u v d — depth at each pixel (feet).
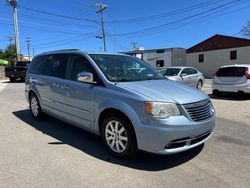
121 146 13.64
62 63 18.65
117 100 13.48
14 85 60.08
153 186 11.09
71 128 19.75
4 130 19.21
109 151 14.35
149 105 12.30
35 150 15.08
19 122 21.61
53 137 17.53
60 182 11.38
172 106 12.40
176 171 12.51
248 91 35.09
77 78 16.29
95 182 11.39
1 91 46.09
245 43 111.04
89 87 15.28
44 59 21.38
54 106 19.06
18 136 17.74
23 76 70.03
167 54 109.29
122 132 13.53
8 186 11.03
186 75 43.47
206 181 11.55
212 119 13.98
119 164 13.24
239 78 35.63
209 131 13.94
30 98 23.09
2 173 12.19
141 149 12.73
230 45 116.78
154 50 113.29
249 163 13.44
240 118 23.54
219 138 17.43
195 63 132.87
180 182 11.44
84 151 14.98
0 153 14.60
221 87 37.29
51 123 21.24
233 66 36.58
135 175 12.07
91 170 12.54
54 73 19.35
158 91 13.34
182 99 12.82
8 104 30.71
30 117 23.49
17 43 108.37
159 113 12.16
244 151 15.08
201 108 13.30
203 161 13.65
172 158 14.01
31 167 12.82
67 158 13.94
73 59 17.62
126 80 15.21
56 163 13.30
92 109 15.08
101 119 14.79
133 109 12.77
